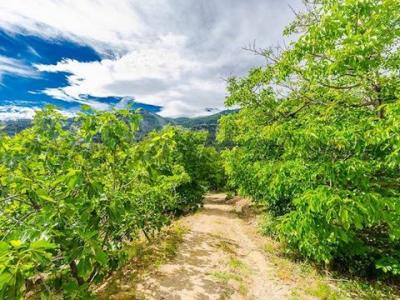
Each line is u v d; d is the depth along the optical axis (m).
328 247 6.59
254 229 15.34
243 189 15.23
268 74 11.30
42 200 4.11
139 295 6.76
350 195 4.84
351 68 5.52
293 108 10.36
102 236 6.43
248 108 12.33
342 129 5.62
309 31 5.66
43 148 5.29
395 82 6.00
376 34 4.87
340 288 7.11
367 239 7.49
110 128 4.68
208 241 12.27
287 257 9.83
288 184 7.10
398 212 4.48
